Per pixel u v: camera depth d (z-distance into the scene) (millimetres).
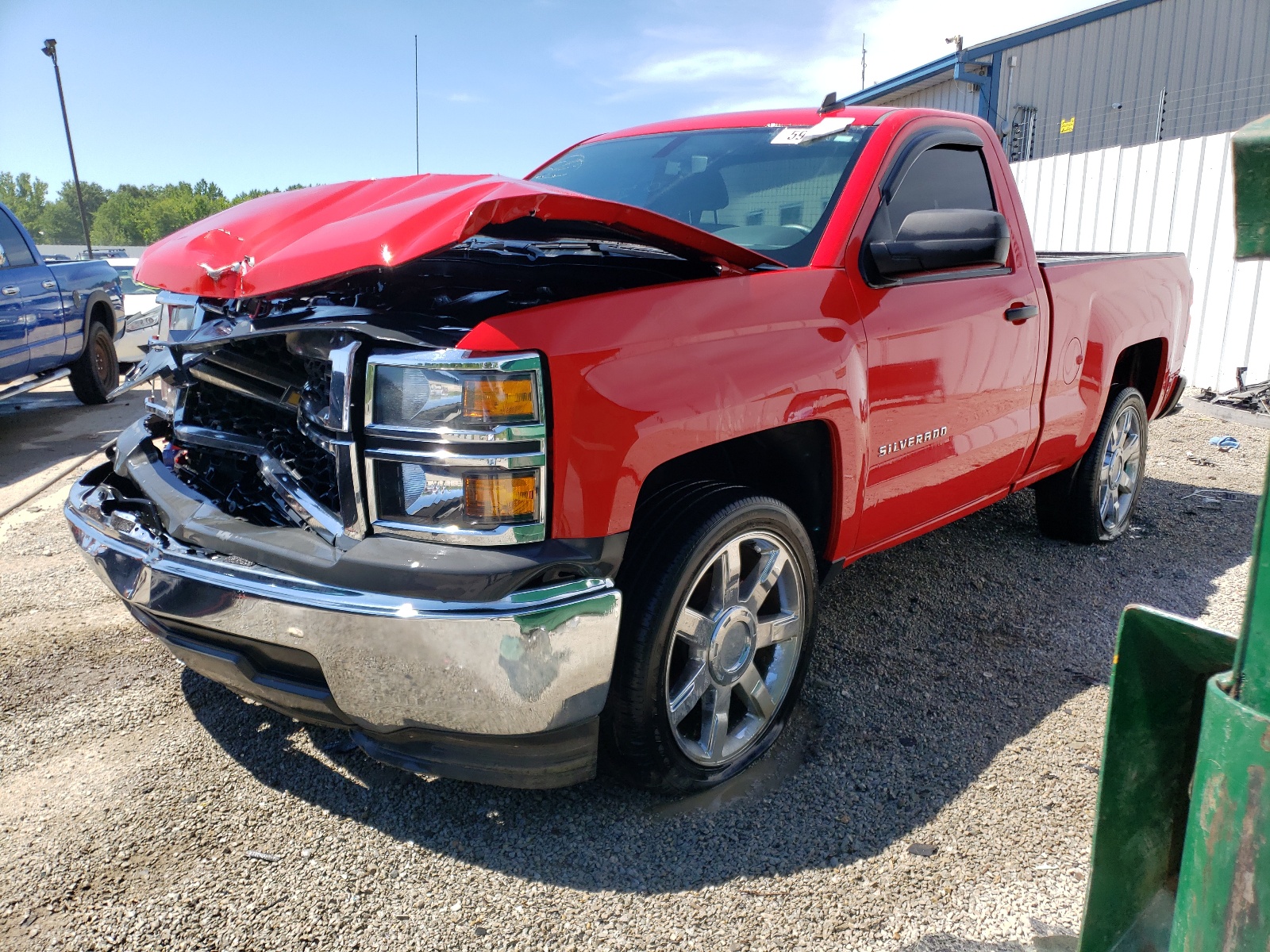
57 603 3566
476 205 1749
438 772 2066
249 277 2006
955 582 3855
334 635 1906
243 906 1973
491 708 1888
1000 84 14898
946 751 2605
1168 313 4348
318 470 2127
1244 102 12359
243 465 2387
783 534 2420
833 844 2201
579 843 2195
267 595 1963
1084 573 3982
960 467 3121
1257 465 5766
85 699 2824
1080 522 4199
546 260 2652
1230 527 4605
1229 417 6949
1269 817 1029
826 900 2012
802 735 2684
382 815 2289
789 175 3000
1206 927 1113
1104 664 3148
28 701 2811
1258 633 1028
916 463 2891
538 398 1849
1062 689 2973
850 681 3006
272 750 2557
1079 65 14047
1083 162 8984
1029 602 3660
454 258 2611
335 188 2367
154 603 2176
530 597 1861
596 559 1946
